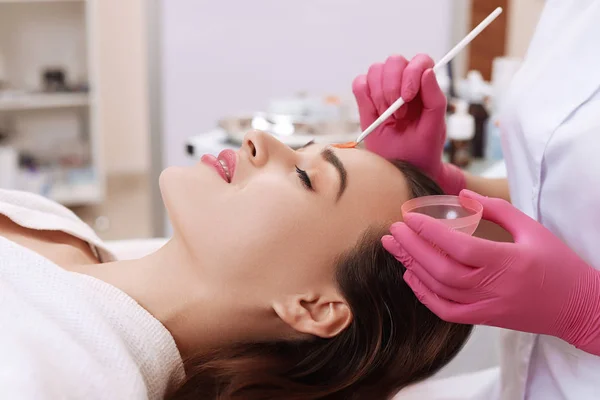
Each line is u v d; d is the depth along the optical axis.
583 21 1.02
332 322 1.07
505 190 1.39
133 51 4.37
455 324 1.13
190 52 2.49
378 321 1.08
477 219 0.89
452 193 1.34
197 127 2.57
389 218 1.10
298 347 1.10
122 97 4.45
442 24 2.62
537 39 1.14
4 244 1.01
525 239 0.88
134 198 4.19
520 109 1.06
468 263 0.83
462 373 1.51
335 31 2.58
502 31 2.47
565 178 0.96
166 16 2.43
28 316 0.89
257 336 1.11
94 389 0.87
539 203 1.03
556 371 1.03
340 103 2.21
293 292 1.07
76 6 3.94
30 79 3.93
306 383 1.11
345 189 1.09
